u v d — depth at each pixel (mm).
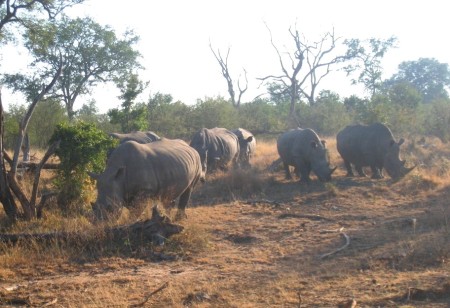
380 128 21375
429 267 10047
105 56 43750
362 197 17828
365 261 10680
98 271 10781
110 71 44875
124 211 13227
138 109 29969
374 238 12516
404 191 18422
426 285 8891
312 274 10047
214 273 10453
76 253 11711
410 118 36000
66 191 15273
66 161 15336
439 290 8508
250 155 26453
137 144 13641
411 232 12875
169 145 14695
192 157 14945
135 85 29844
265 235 13367
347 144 22141
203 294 9055
